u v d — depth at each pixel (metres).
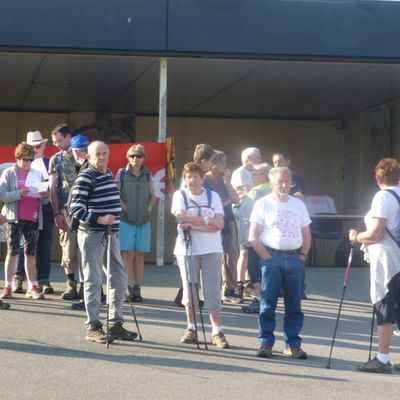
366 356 9.19
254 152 11.91
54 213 11.38
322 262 18.98
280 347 9.50
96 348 8.93
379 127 21.97
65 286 12.88
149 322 10.48
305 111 23.22
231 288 12.05
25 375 7.73
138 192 11.52
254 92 20.02
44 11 14.38
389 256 8.18
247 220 11.42
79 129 23.28
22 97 21.02
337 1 14.98
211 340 9.57
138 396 7.16
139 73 17.34
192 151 24.05
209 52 14.81
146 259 22.31
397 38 15.11
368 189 22.64
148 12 14.63
